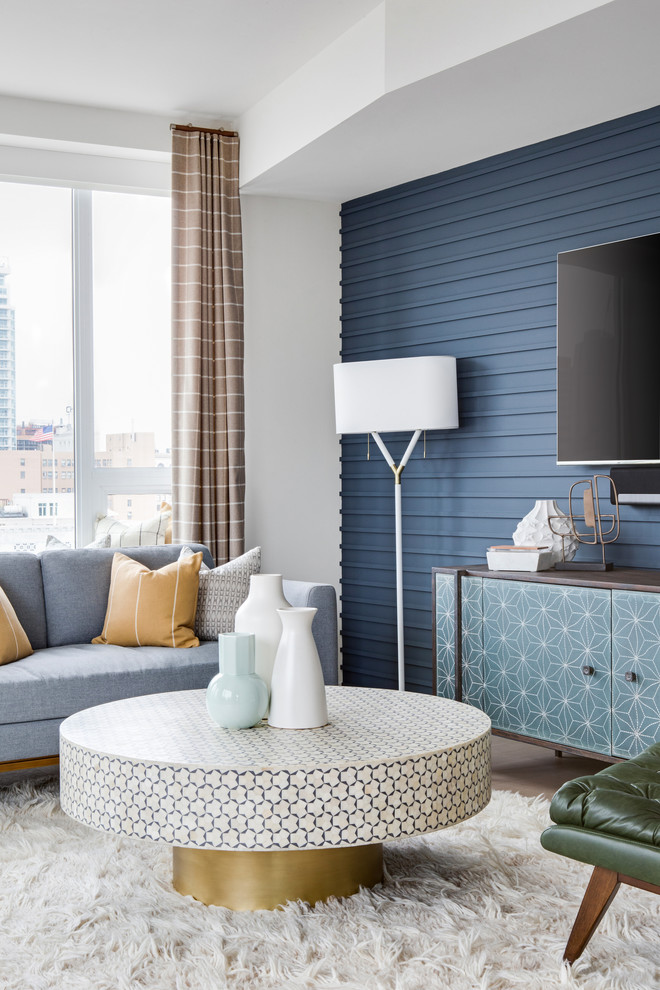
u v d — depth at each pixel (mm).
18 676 3152
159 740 2271
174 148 4582
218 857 2289
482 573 3615
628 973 1948
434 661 3820
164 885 2414
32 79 4184
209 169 4641
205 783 2059
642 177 3678
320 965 1973
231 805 2049
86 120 4477
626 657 3105
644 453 3527
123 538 4383
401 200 4746
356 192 4902
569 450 3812
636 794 2025
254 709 2357
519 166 4152
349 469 5113
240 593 3816
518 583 3475
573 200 3934
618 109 3664
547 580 3361
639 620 3064
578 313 3777
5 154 4480
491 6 3117
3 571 3725
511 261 4203
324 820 2049
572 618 3281
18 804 3102
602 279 3686
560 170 3980
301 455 5074
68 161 4590
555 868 2525
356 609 5070
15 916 2230
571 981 1904
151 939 2066
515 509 4219
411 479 4723
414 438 4305
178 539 4586
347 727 2391
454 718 2486
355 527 5078
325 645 3682
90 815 2201
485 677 3605
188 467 4578
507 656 3518
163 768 2086
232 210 4699
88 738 2297
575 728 3275
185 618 3668
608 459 3662
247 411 4938
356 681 5070
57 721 3162
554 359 4031
